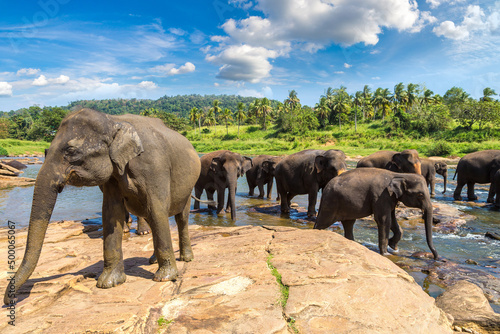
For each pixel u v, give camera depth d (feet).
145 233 26.50
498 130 174.70
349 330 8.87
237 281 11.58
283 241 16.53
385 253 22.70
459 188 48.57
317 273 11.87
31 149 201.46
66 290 11.10
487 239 27.07
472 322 12.71
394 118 225.76
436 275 19.07
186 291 10.87
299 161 37.83
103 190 11.54
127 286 11.37
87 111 9.95
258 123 351.05
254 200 49.57
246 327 8.68
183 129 339.16
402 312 10.06
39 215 9.09
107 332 8.31
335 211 23.34
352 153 169.17
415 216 35.14
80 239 22.20
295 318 9.27
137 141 10.30
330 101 277.03
